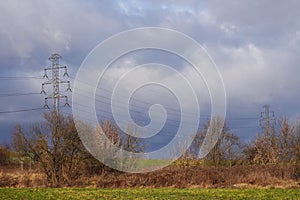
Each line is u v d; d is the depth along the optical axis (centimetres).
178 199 3466
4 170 5291
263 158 5941
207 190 4172
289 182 4734
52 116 5256
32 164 5325
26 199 3400
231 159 5944
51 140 5181
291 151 5772
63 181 4925
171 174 4844
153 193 3903
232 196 3656
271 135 6050
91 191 4062
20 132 5259
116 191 4078
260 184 4691
